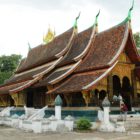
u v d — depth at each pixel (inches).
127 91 1118.4
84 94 927.7
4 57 2878.9
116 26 1115.3
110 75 1001.5
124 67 1054.4
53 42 1487.5
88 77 1013.2
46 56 1386.6
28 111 1043.3
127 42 1050.7
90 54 1153.4
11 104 1405.0
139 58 1055.6
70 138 680.4
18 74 1734.7
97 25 1225.4
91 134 752.3
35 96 1230.9
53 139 669.3
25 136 736.3
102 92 1056.8
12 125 991.6
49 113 1035.9
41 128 816.9
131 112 1025.5
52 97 1083.3
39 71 1286.9
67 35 1362.0
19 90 1170.6
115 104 992.2
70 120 844.0
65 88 1018.1
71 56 1206.3
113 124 815.1
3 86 1601.9
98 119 867.4
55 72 1220.5
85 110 931.3
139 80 1106.7
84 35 1253.1
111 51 1035.9
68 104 1019.3
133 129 826.8
